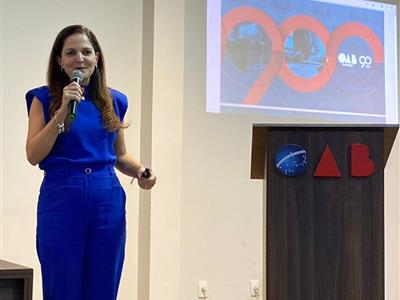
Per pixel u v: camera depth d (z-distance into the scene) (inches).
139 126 149.3
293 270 83.3
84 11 142.5
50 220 78.1
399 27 186.4
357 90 179.6
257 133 85.1
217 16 160.9
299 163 83.5
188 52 156.0
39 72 136.1
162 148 145.9
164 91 146.8
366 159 84.0
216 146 158.6
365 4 183.3
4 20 132.8
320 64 174.9
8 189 131.7
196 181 155.7
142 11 150.5
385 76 184.4
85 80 81.7
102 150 81.0
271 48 167.9
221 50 160.9
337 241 83.8
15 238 132.3
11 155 132.3
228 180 159.8
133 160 87.2
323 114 174.1
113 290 81.0
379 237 84.2
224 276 158.2
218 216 158.1
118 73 146.6
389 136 85.5
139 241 147.9
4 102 132.0
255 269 162.1
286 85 169.5
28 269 80.3
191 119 155.6
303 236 83.6
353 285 83.7
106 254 79.8
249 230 161.9
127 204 147.4
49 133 76.5
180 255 152.3
